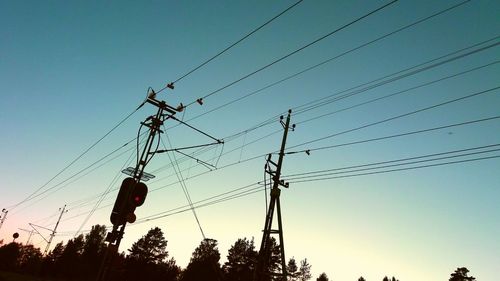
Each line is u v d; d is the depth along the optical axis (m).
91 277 96.56
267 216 22.73
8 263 103.38
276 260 77.25
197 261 83.00
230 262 87.06
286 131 25.91
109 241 19.39
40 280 73.88
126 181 20.42
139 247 93.25
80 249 112.50
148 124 23.23
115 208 19.84
